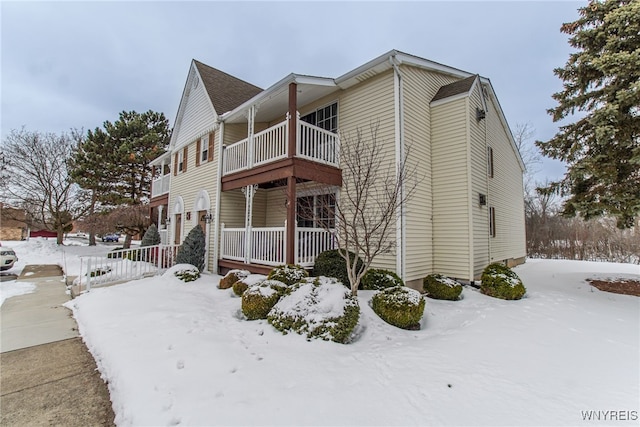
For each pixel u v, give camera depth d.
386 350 3.89
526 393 2.87
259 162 8.13
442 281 6.70
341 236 6.56
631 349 3.86
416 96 8.04
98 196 20.53
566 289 7.61
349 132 8.25
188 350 3.80
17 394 3.25
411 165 7.58
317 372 3.29
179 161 13.64
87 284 7.65
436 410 2.62
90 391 3.32
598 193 7.61
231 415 2.55
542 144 8.82
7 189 19.39
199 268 9.70
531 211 20.08
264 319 4.91
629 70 6.70
